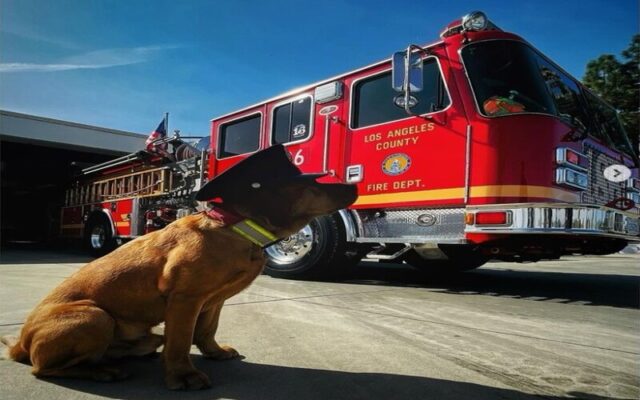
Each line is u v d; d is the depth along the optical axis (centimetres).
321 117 614
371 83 569
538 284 648
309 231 597
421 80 491
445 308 434
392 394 214
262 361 260
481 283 643
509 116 455
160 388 216
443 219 491
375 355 274
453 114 486
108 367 227
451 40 502
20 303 420
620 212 487
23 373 227
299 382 228
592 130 543
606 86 1861
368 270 794
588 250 559
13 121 1313
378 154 545
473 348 294
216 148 781
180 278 215
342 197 233
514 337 326
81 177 1234
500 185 448
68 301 221
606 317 408
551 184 449
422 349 289
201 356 268
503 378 239
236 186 223
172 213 885
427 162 500
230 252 220
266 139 688
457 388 223
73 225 1232
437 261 697
